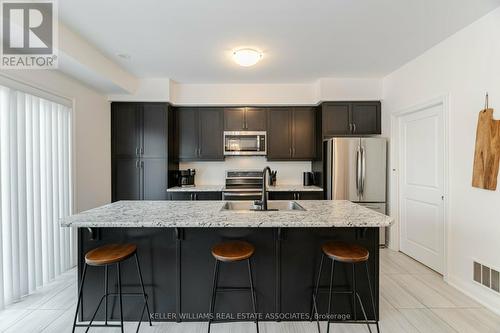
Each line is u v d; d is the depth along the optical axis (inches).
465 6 80.4
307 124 167.5
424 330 74.1
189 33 97.7
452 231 99.9
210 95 162.2
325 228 80.0
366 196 143.8
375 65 131.0
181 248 79.7
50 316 81.4
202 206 91.0
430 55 111.4
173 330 75.0
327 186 151.8
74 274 113.1
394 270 114.5
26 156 96.1
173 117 166.2
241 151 165.6
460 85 95.7
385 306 86.2
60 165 114.7
